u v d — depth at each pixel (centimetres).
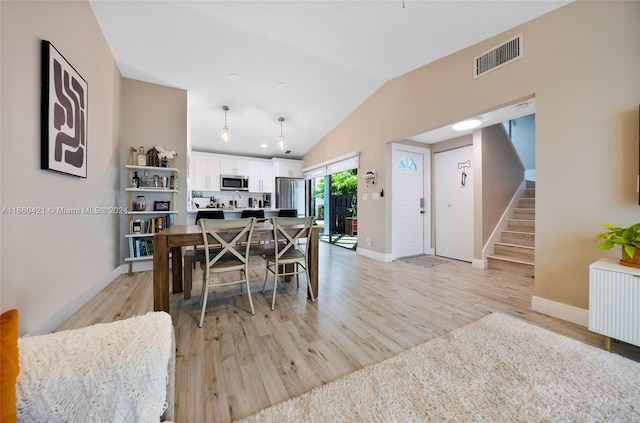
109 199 299
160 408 69
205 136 556
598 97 188
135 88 357
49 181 178
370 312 222
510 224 411
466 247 428
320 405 117
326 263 413
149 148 364
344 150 515
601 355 154
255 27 263
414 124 353
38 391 57
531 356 154
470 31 250
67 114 196
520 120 552
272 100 429
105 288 279
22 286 151
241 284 276
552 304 213
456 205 444
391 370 142
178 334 183
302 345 169
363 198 469
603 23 185
